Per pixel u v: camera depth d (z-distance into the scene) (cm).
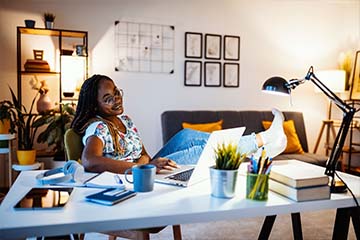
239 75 426
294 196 102
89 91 161
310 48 454
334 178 117
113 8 371
